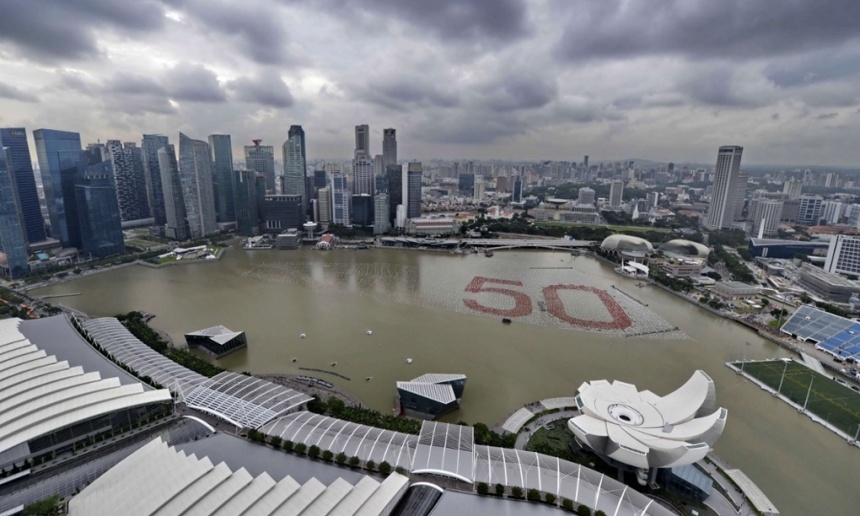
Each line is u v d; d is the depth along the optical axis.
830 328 192.88
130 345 153.88
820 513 97.56
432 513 82.38
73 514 75.12
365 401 138.38
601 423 106.06
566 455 109.81
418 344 181.38
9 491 86.38
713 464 110.81
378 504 79.44
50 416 96.38
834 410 136.25
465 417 130.75
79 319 196.62
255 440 102.00
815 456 116.00
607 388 121.31
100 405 102.44
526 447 114.81
